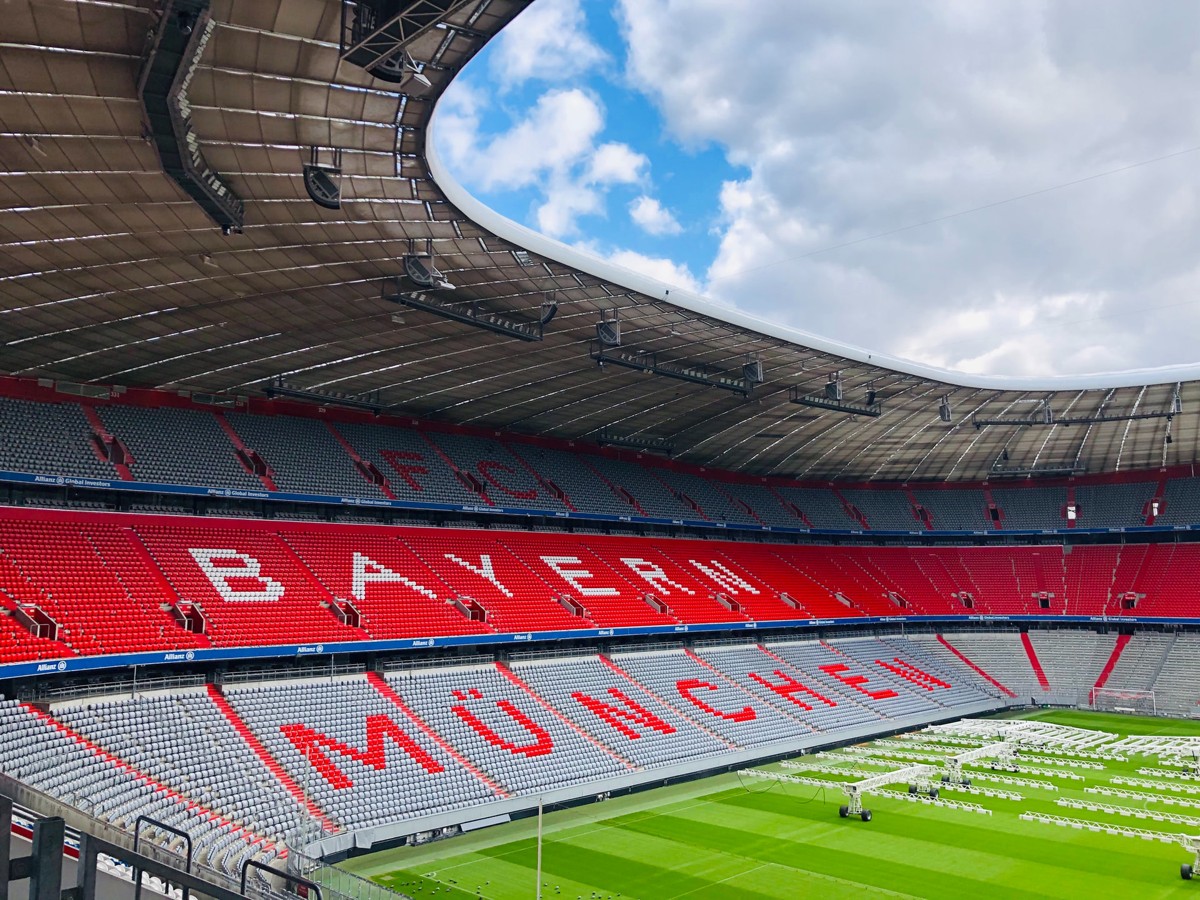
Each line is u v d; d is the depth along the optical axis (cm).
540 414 5772
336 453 5119
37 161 2278
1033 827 3519
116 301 3291
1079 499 7706
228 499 4594
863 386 5528
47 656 3183
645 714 4716
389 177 2673
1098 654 6894
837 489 8119
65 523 3922
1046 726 5303
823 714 5409
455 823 3438
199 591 3953
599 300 3806
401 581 4694
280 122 2294
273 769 3306
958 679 6700
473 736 3994
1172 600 6762
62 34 1825
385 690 4106
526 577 5266
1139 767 4575
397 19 1839
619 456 6881
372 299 3588
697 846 3284
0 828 481
